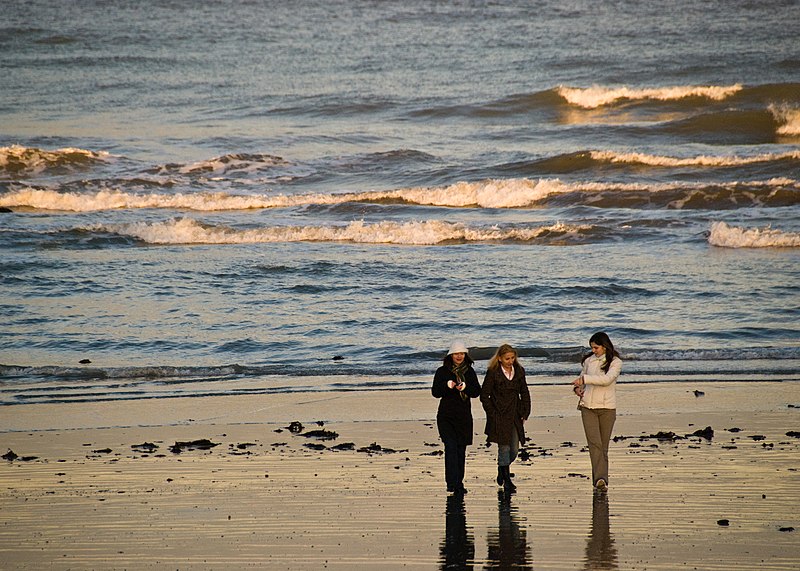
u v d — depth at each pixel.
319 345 62.19
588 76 192.62
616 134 146.00
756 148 134.75
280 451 39.56
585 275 79.81
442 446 40.28
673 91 165.38
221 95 183.50
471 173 122.06
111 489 34.28
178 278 81.12
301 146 141.88
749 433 41.34
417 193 112.06
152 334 65.00
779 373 53.34
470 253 89.94
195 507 32.12
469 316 68.81
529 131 149.38
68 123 162.12
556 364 56.56
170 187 119.62
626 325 65.62
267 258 88.56
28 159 127.12
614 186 109.94
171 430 43.66
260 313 70.25
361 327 66.38
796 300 71.50
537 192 110.25
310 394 50.62
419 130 153.50
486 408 34.06
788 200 104.62
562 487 34.03
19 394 51.31
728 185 107.44
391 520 30.64
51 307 72.12
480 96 174.12
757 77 187.88
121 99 183.12
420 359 58.62
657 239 93.50
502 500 32.59
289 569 26.59
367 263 85.44
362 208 108.50
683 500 32.22
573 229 95.50
